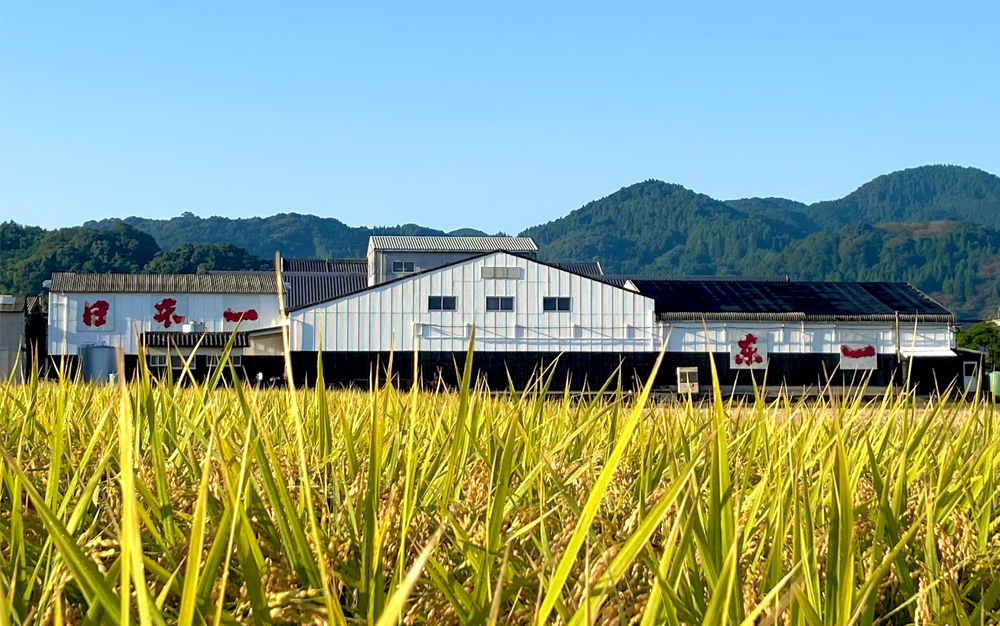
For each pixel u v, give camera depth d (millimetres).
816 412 5039
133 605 2141
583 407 6250
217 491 3283
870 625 2459
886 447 5070
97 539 2717
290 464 3850
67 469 3992
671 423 4793
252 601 2012
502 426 4918
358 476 3539
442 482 4020
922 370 51562
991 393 5570
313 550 2738
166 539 3084
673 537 1991
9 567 2639
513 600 2551
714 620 1872
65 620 2230
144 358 3932
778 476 3588
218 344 50281
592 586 1897
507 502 3619
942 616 2818
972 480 4273
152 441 3646
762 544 2980
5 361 46500
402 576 2566
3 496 3756
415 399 3326
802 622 2217
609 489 3854
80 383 6746
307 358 51031
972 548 3469
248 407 2967
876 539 3172
